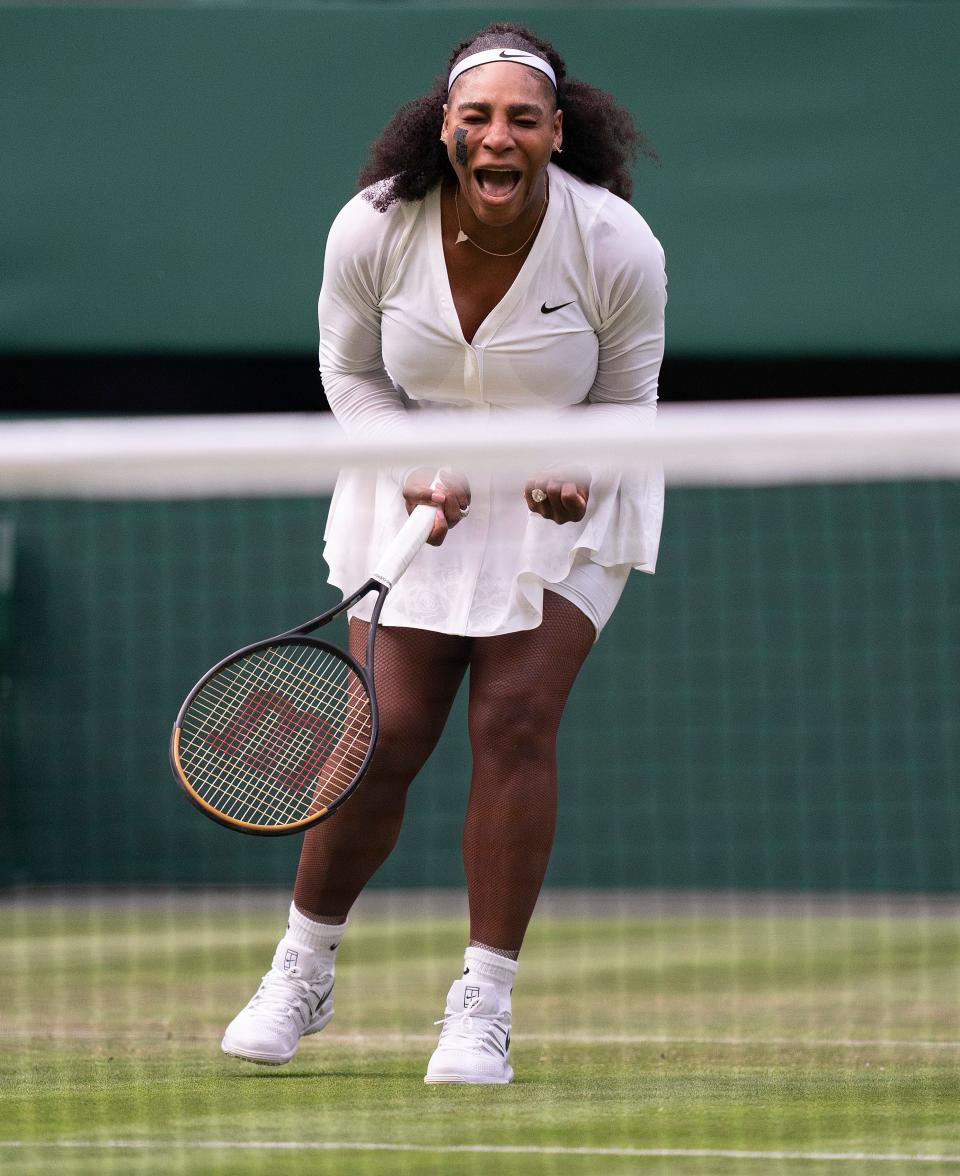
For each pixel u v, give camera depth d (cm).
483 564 1187
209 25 2542
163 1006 1606
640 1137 984
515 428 1046
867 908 2444
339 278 1220
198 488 1195
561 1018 1538
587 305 1201
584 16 2520
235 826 1114
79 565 2639
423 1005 1623
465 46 1175
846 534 2553
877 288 2534
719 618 2564
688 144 2525
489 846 1159
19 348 2558
